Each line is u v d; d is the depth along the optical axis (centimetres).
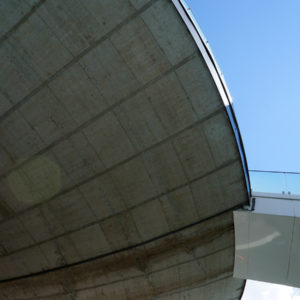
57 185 1176
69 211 1227
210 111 1078
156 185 1195
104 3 916
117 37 957
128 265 1348
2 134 1088
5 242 1320
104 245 1307
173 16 934
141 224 1266
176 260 1359
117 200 1216
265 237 1256
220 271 1479
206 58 1005
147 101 1048
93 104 1052
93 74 1008
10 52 980
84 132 1091
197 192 1220
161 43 964
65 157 1127
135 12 927
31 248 1324
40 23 945
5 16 941
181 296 1499
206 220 1285
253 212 1232
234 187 1234
